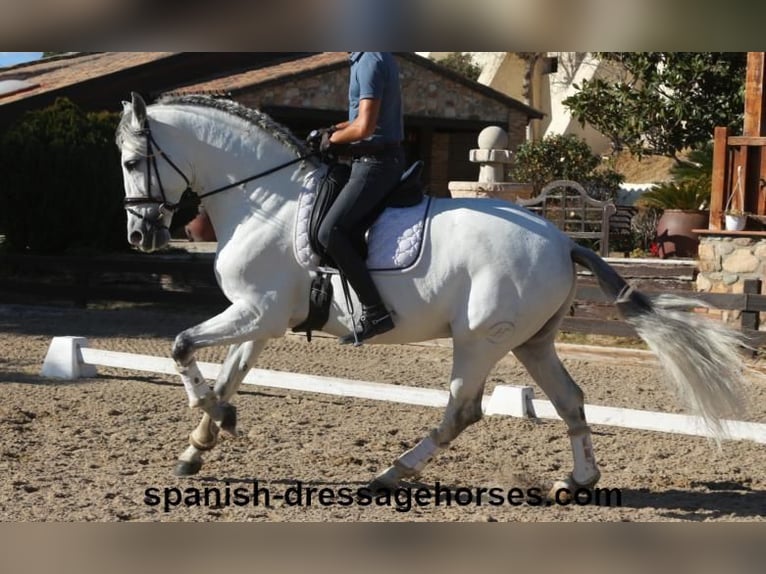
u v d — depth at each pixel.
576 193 20.56
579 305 12.07
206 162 5.64
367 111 5.24
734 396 5.18
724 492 5.80
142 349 10.91
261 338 5.48
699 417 5.35
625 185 25.45
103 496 5.40
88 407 7.66
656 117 18.16
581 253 5.46
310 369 9.88
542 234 5.39
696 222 15.74
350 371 9.82
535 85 31.22
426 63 23.69
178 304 14.40
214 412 5.60
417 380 9.41
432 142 26.61
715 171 11.38
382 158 5.38
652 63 18.22
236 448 6.56
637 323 5.24
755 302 9.70
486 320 5.23
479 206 5.44
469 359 5.34
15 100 20.95
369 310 5.31
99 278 15.28
